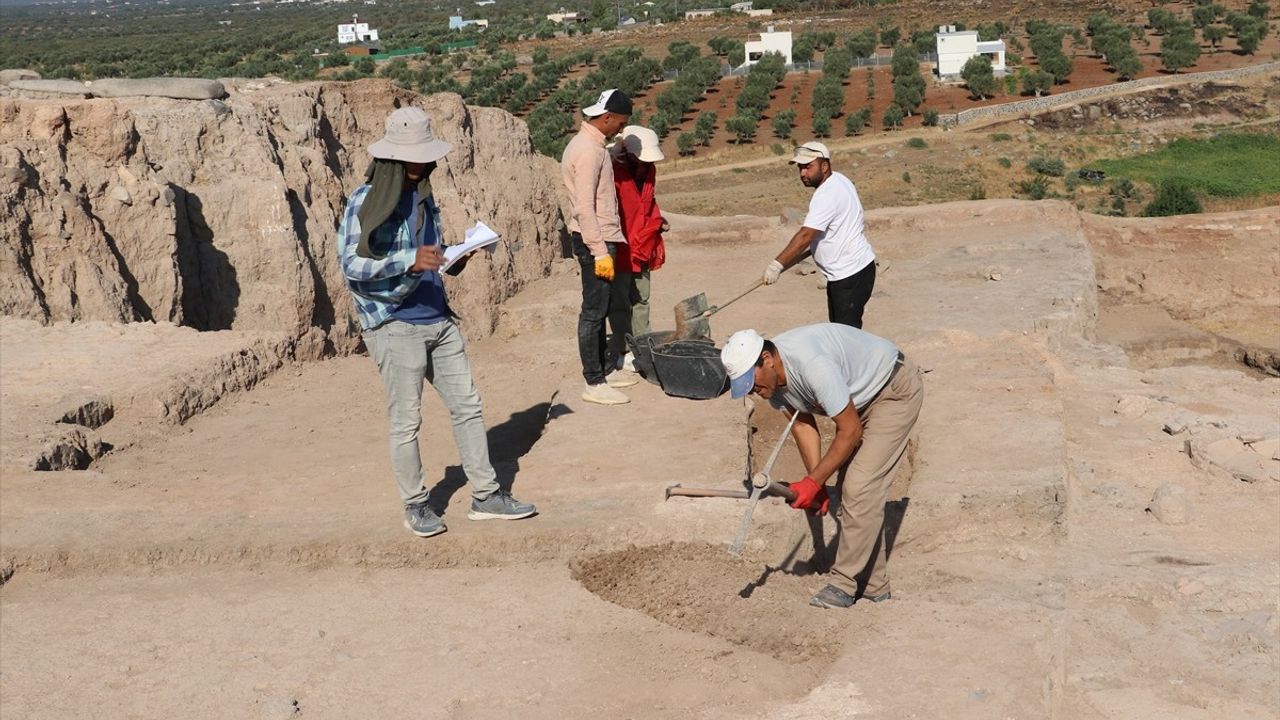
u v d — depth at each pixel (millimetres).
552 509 6812
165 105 11758
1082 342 11781
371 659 5434
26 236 10281
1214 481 8523
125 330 10328
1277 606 6789
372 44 164000
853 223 8336
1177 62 79562
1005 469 7449
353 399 9820
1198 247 19500
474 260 12672
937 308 12008
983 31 96188
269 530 6707
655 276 14203
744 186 58562
